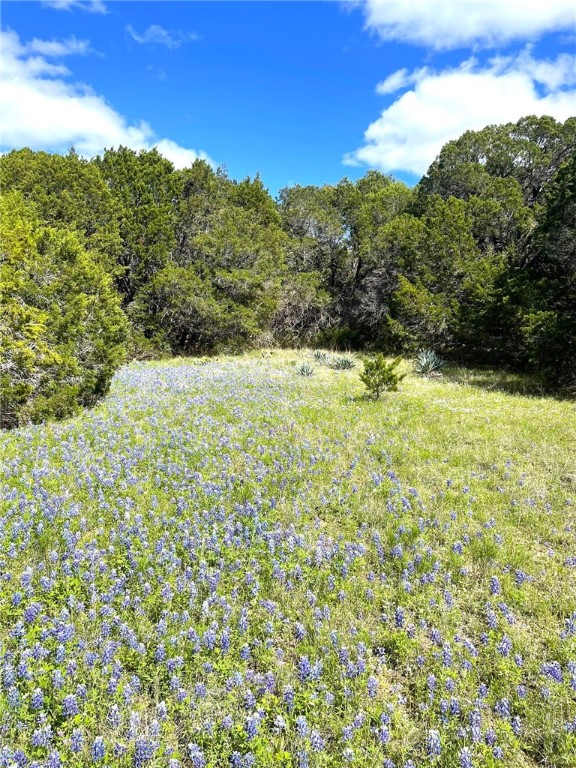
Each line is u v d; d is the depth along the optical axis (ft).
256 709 12.39
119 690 12.39
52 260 43.91
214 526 20.39
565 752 11.72
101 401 44.01
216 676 13.39
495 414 41.42
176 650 14.02
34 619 14.90
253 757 10.87
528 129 93.45
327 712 12.54
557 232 61.82
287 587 17.44
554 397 51.90
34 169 82.74
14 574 17.46
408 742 11.80
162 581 17.25
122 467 27.35
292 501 24.21
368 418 39.45
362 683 13.25
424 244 82.64
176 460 28.37
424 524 22.36
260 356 84.38
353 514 23.29
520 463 29.94
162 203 89.76
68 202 78.07
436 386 56.29
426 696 13.28
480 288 70.95
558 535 21.59
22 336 37.11
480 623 16.25
